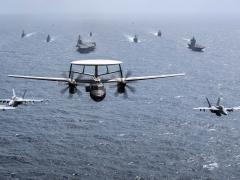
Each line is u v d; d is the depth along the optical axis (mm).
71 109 162500
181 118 151750
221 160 113875
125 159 112625
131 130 137625
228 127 141750
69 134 132500
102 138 129125
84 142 125250
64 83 50188
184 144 125125
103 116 153875
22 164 107562
